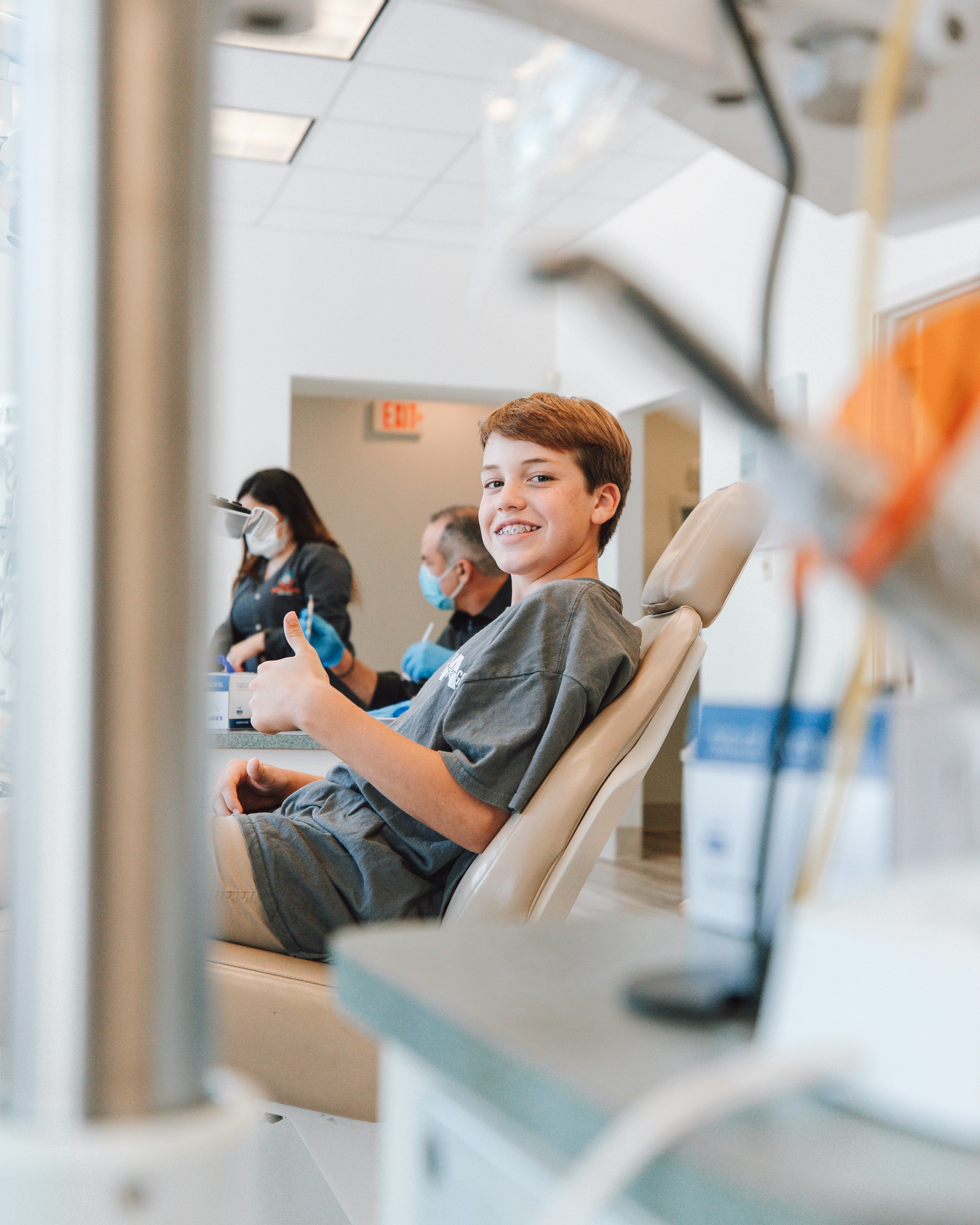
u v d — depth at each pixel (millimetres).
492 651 1227
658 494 6598
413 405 7160
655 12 349
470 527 3734
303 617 3275
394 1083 416
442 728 1225
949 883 303
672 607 1367
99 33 268
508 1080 306
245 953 1213
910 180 451
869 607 247
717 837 430
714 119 406
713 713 433
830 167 441
